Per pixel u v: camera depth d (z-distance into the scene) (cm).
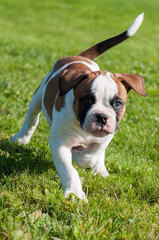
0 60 1053
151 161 511
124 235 317
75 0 3195
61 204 352
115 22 2498
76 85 373
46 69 1013
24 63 1058
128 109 747
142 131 631
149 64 1302
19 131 540
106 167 475
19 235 299
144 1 3419
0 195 361
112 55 1398
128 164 480
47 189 378
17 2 2838
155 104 825
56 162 385
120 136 590
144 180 434
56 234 311
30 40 1513
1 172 427
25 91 766
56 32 1933
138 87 380
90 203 363
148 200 400
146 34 2281
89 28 2191
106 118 347
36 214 336
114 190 407
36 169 433
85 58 498
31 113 516
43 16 2461
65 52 1320
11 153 479
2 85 790
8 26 1925
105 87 358
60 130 388
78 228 309
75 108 371
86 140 399
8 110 646
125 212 358
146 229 332
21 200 362
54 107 411
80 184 374
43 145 521
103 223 331
